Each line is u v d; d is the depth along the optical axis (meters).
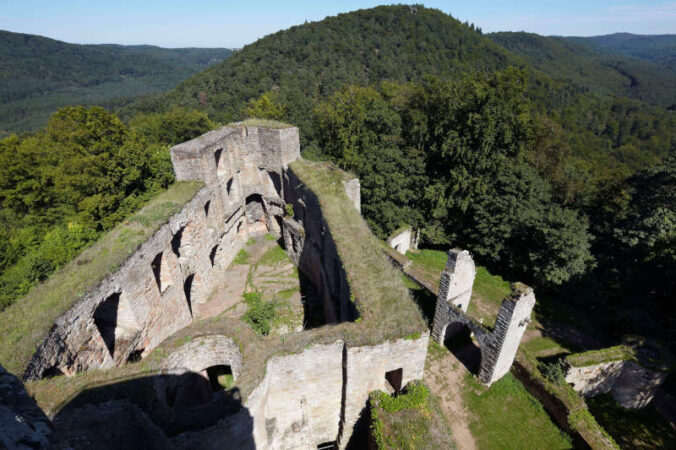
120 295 13.69
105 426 9.09
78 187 25.20
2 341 9.76
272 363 10.40
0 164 28.06
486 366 16.12
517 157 29.27
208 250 20.77
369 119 31.27
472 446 14.16
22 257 25.05
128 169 26.83
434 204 29.56
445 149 27.94
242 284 21.91
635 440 15.78
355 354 10.66
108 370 9.68
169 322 16.92
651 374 16.16
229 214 23.14
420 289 22.17
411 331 10.99
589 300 24.59
